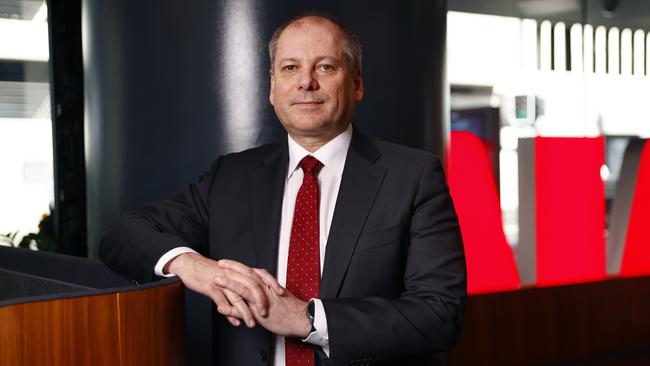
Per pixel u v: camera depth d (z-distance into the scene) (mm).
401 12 3094
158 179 3051
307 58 1758
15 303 1367
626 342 5547
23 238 4652
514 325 4984
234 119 2951
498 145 6469
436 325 1661
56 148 4742
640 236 5652
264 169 1925
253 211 1868
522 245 5223
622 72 8875
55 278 2473
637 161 5637
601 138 5281
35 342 1390
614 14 8578
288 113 1785
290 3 2941
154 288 1574
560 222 5148
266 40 2934
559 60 8742
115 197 3154
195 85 2986
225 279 1611
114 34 3109
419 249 1747
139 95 3066
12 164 5141
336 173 1835
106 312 1487
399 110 3100
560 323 5203
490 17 8680
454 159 4691
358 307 1643
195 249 1978
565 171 5141
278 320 1609
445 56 3332
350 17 2994
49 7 4652
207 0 2967
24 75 5199
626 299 5543
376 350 1630
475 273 4820
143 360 1552
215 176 2002
